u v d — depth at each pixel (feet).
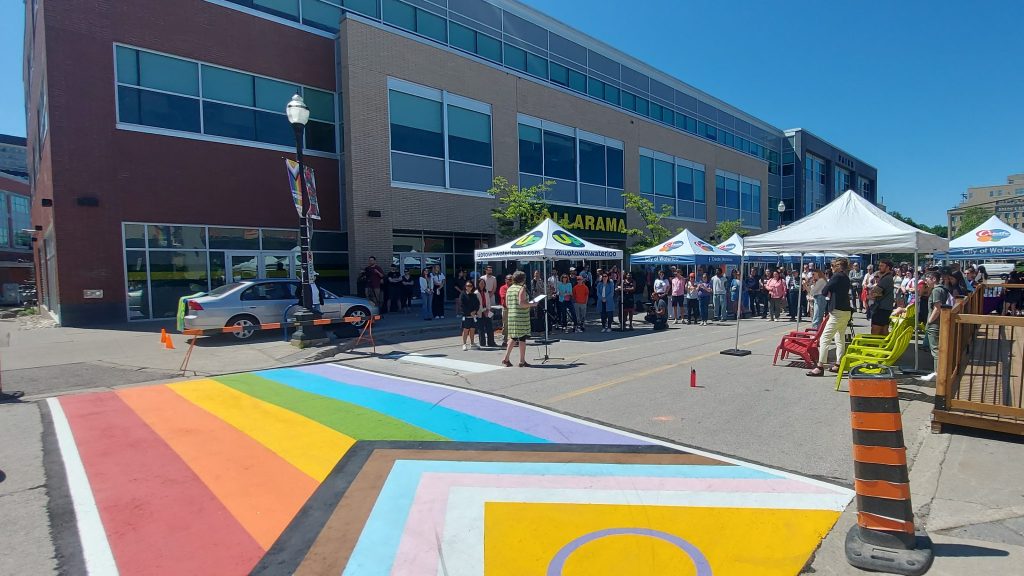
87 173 48.67
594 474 14.89
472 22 73.87
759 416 20.36
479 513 12.68
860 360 24.52
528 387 25.63
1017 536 11.35
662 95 106.01
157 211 51.98
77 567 10.69
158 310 52.26
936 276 40.70
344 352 36.63
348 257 63.31
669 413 20.88
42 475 15.35
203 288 54.60
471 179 69.36
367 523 12.32
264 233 58.23
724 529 11.80
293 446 17.54
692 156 108.37
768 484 14.10
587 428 19.08
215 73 55.16
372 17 65.10
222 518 12.68
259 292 42.57
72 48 47.88
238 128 56.54
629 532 11.70
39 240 76.95
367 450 17.07
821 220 32.27
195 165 53.93
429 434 18.62
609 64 94.53
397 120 61.98
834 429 18.71
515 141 74.33
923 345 31.40
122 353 36.40
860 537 11.06
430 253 67.36
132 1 50.55
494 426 19.43
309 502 13.46
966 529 11.69
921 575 10.02
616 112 90.48
